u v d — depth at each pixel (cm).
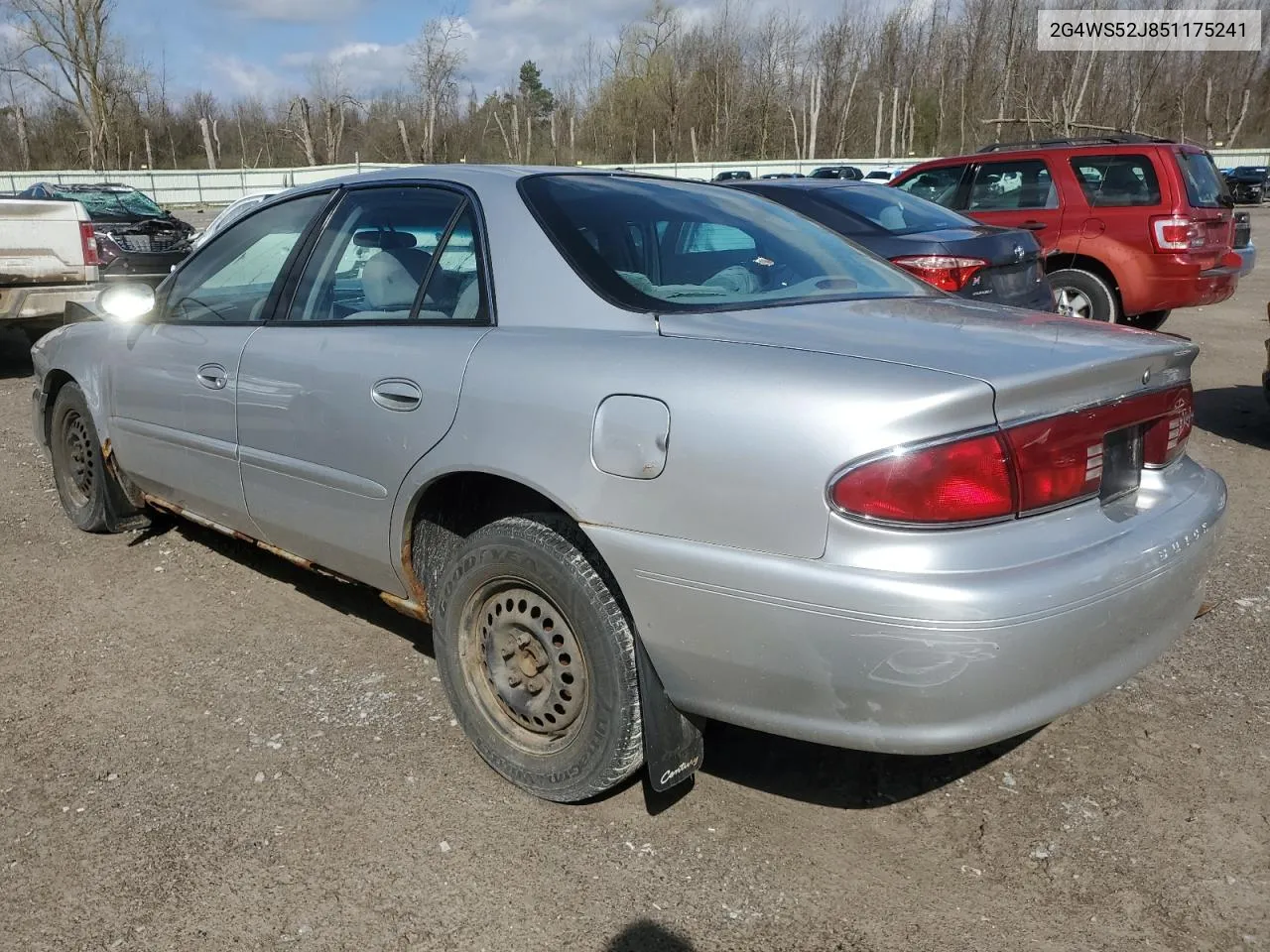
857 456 204
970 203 927
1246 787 279
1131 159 838
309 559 347
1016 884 244
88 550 458
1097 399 228
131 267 1295
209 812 270
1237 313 1195
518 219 288
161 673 346
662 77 4953
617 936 227
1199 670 343
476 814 270
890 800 276
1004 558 206
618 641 246
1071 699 220
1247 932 228
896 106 4794
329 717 317
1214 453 622
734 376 223
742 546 217
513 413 255
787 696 220
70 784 283
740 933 228
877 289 310
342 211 341
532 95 6575
